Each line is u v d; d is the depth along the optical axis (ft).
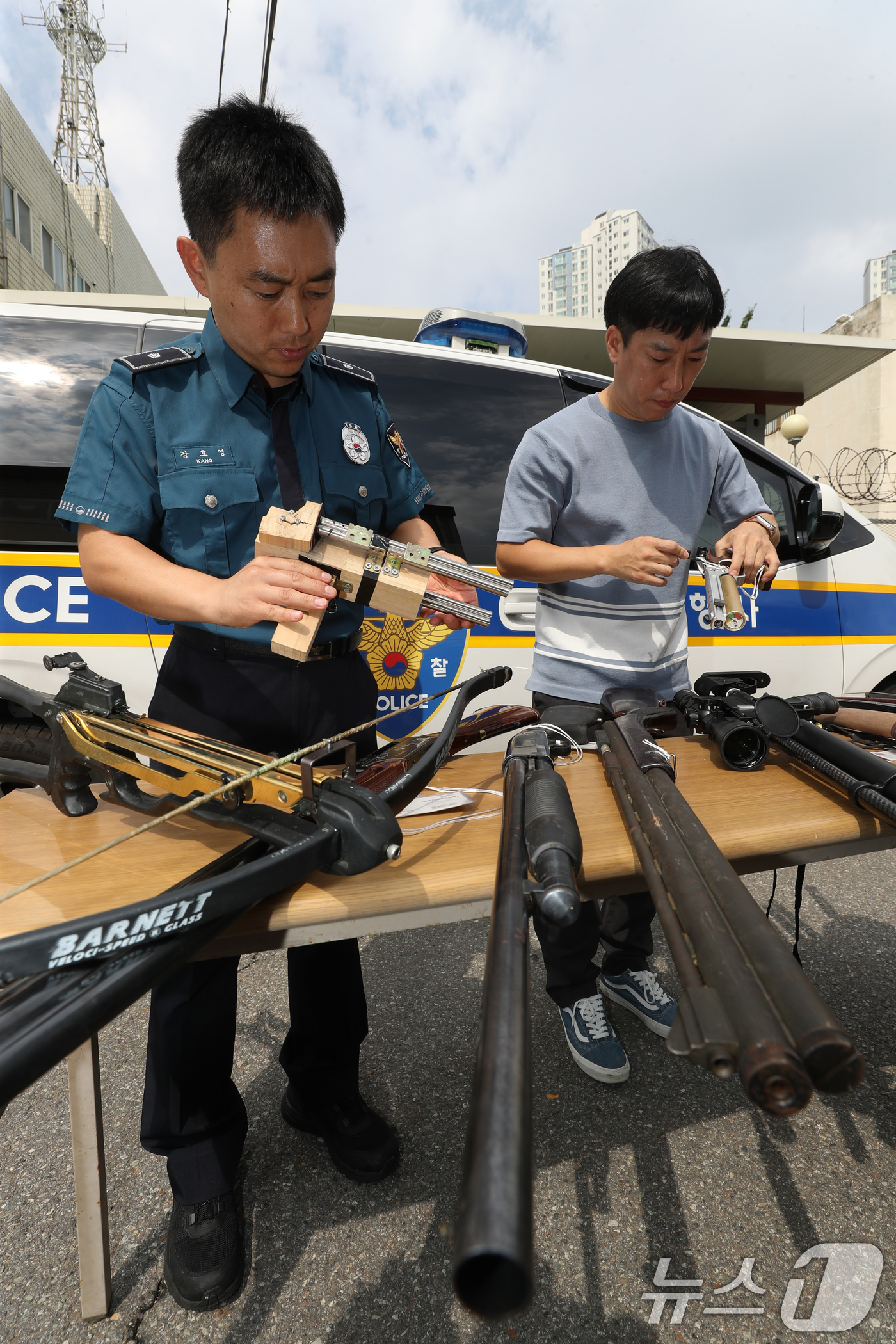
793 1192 4.19
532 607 8.18
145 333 7.23
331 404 4.03
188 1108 3.53
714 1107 4.91
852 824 3.31
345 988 4.27
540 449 4.83
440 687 7.88
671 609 5.16
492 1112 1.18
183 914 2.10
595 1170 4.37
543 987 6.48
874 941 7.06
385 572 3.20
